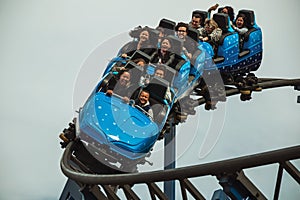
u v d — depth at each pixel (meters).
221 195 9.12
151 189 11.89
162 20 16.02
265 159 8.67
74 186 12.89
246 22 17.83
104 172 13.14
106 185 11.82
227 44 16.67
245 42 17.50
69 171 11.63
